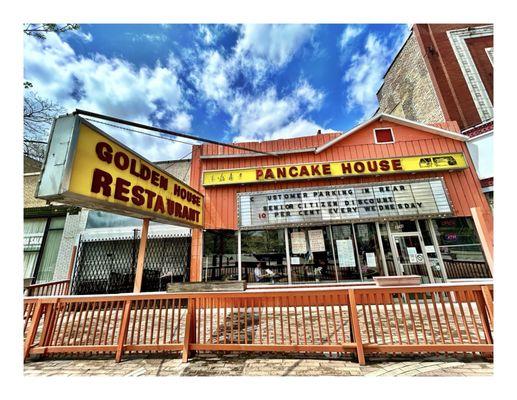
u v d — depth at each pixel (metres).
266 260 8.19
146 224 5.11
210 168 9.23
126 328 4.25
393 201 8.07
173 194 6.08
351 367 3.54
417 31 13.22
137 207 4.56
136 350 4.11
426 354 3.82
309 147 9.20
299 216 8.26
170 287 4.32
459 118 11.50
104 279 9.19
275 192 8.57
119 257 9.72
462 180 8.16
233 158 9.27
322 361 3.76
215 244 8.48
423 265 7.68
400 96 14.89
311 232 8.25
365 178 8.53
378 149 8.84
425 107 12.94
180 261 9.34
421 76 13.13
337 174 8.48
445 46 12.70
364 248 7.96
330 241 8.10
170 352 4.30
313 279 7.88
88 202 3.56
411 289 3.83
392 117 8.95
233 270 8.21
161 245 9.63
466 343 3.61
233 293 4.12
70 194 3.15
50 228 11.13
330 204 8.26
